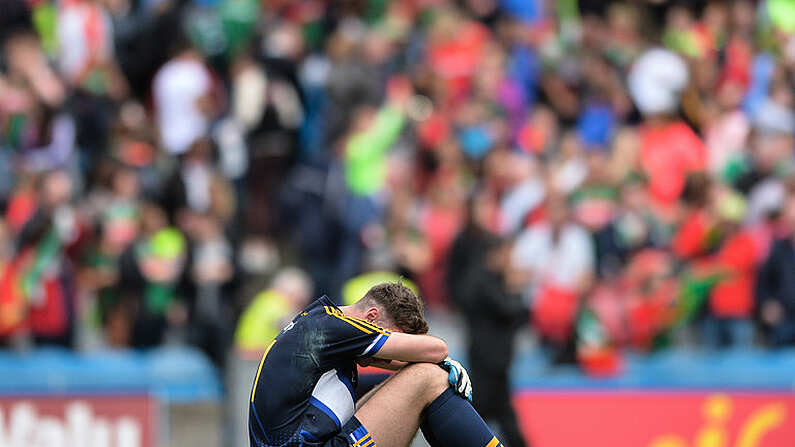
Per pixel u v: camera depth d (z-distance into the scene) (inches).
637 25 2284.7
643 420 1499.8
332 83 1978.3
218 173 1759.4
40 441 1382.9
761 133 1889.8
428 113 1959.9
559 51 2150.6
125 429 1403.8
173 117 1889.8
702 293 1574.8
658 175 1845.5
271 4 2171.5
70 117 1840.6
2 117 1786.4
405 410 855.7
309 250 1744.6
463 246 1588.3
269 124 1941.4
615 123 2023.9
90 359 1427.2
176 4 2036.2
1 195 1641.2
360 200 1738.4
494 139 1892.2
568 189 1672.0
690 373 1510.8
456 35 2107.5
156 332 1480.1
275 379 845.2
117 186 1565.0
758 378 1517.0
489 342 1392.7
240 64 1979.6
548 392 1488.7
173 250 1513.3
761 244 1587.1
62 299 1472.7
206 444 1425.9
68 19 1957.4
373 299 879.7
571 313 1502.2
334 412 847.1
